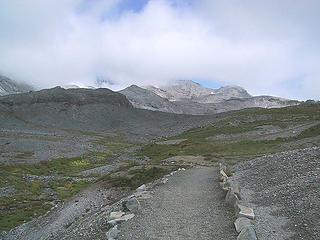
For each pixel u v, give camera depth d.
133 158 111.12
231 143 101.00
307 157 33.47
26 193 66.44
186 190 31.16
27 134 180.00
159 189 32.00
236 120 167.62
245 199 23.56
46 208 54.97
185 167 57.12
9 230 45.00
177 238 16.92
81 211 46.84
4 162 98.44
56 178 81.94
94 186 58.91
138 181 55.50
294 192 22.59
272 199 22.53
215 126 163.75
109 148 148.88
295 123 125.69
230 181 31.41
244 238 15.35
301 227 16.62
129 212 22.58
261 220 18.36
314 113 166.00
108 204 42.81
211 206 23.72
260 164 39.31
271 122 136.88
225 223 19.12
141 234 17.75
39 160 105.06
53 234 39.88
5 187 70.81
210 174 44.44
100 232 19.75
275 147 84.81
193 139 122.62
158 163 71.56
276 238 15.67
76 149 132.38
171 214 21.70
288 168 31.11
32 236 41.56
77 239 19.88
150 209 23.27
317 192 20.98
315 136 95.38
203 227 18.58
